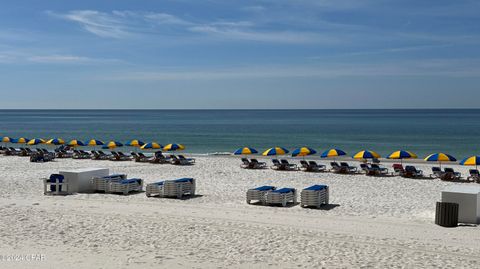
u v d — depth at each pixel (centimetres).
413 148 5075
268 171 2753
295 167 2941
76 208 1544
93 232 1214
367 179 2453
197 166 2991
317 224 1341
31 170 2733
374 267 934
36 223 1310
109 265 919
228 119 15988
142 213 1473
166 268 905
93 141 3519
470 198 1345
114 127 10369
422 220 1412
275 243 1119
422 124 11375
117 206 1596
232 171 2744
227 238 1164
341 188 2148
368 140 6300
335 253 1037
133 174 2605
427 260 984
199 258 983
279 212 1535
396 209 1620
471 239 1168
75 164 3089
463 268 929
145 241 1126
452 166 3092
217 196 1870
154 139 6575
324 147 5219
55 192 1859
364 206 1680
